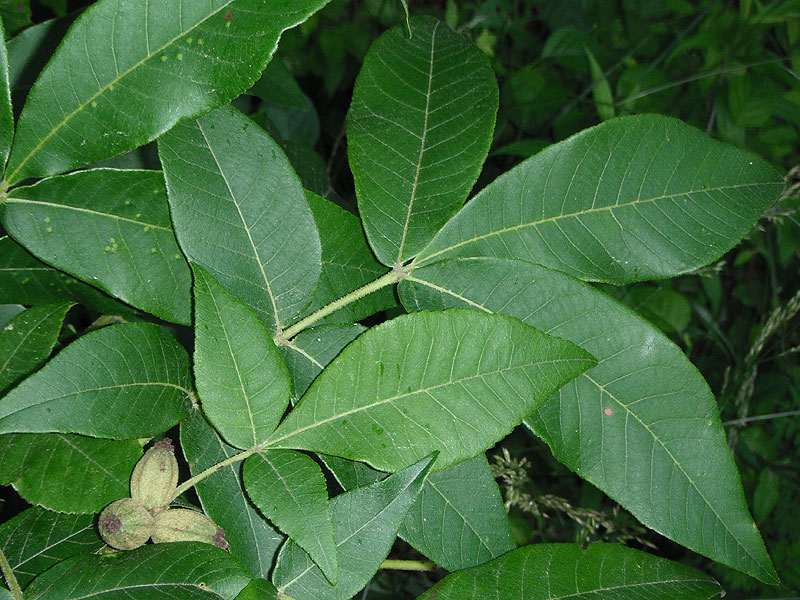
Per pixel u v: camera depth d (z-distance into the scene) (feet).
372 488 1.19
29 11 1.59
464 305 1.28
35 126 1.19
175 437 1.48
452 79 1.36
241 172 1.25
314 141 2.56
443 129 1.33
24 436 1.24
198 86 1.18
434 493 1.27
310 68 3.29
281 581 1.20
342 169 3.11
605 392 1.25
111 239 1.26
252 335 1.18
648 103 3.43
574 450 1.25
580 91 3.68
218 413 1.18
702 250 1.29
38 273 1.37
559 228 1.30
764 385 3.23
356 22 3.27
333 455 1.19
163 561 1.16
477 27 3.51
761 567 1.21
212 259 1.24
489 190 1.30
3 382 1.28
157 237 1.27
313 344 1.28
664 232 1.29
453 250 1.30
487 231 1.30
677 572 1.24
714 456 1.24
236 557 1.22
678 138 1.29
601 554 1.25
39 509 1.25
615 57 3.59
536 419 1.25
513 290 1.28
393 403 1.19
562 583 1.23
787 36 3.48
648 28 3.66
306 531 1.15
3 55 1.19
